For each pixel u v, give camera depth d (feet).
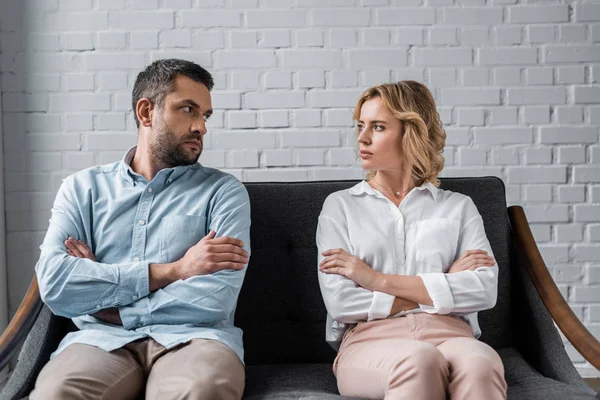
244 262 5.88
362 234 6.17
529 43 8.71
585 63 8.72
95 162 8.70
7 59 8.62
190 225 6.14
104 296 5.67
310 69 8.72
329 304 5.88
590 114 8.72
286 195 6.86
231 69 8.71
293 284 6.73
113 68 8.67
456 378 4.86
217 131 8.74
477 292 5.77
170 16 8.67
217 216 6.14
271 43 8.70
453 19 8.70
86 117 8.68
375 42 8.70
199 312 5.67
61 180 8.68
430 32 8.70
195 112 6.30
